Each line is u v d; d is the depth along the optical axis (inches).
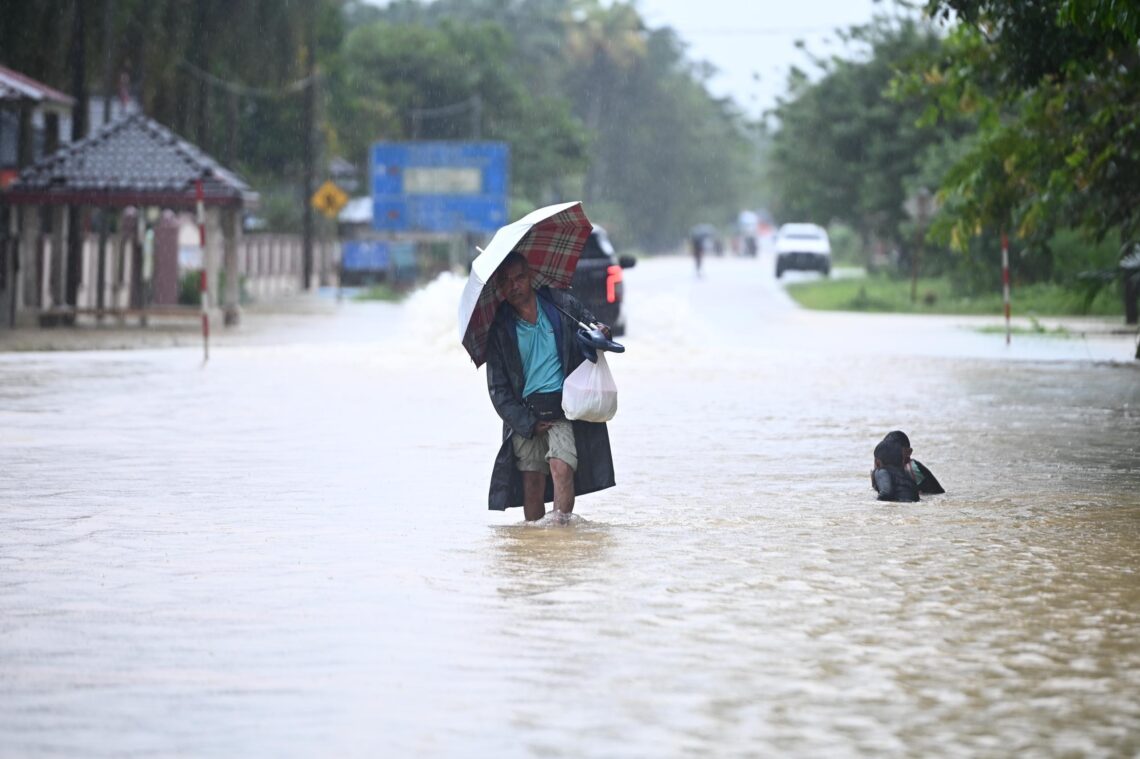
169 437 1435.8
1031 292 4298.7
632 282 6259.8
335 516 1004.6
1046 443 1417.3
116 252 3754.9
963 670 623.8
